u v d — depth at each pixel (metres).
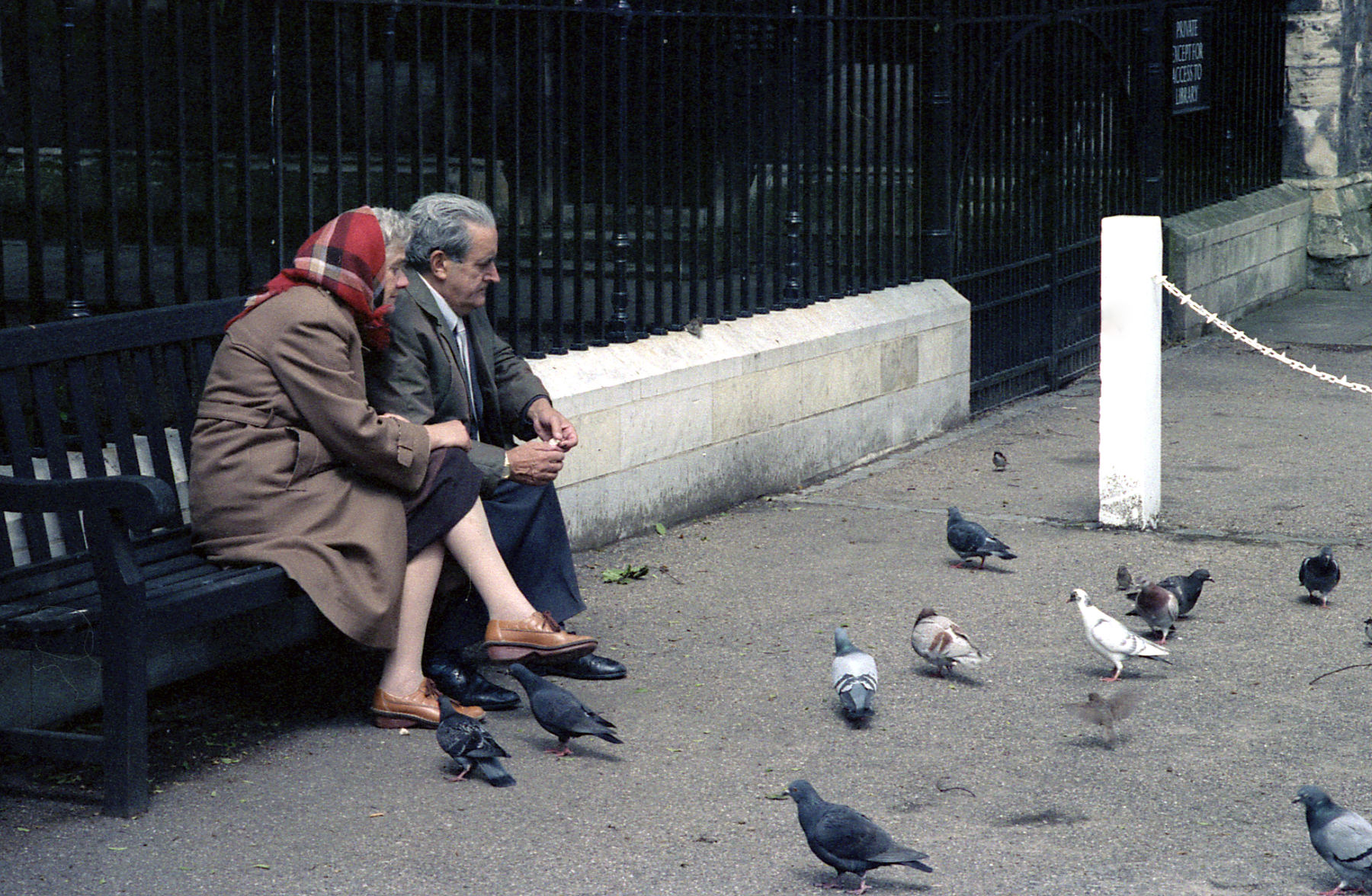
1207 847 4.08
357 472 4.84
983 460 9.00
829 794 4.46
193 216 8.73
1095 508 7.84
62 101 5.08
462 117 6.43
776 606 6.27
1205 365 11.98
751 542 7.24
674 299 7.60
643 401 7.21
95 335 4.85
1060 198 11.23
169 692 5.32
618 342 7.35
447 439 5.00
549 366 6.86
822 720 5.05
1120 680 5.41
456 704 5.16
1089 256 11.78
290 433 4.78
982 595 6.43
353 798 4.42
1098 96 11.70
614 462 7.09
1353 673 5.46
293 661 5.67
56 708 4.91
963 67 9.79
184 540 4.98
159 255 8.69
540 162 6.71
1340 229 16.09
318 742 4.86
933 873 3.94
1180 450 9.10
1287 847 4.08
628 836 4.16
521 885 3.86
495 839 4.14
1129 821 4.25
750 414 7.96
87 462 4.81
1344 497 7.98
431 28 6.77
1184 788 4.48
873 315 8.98
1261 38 15.34
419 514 4.95
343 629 4.64
